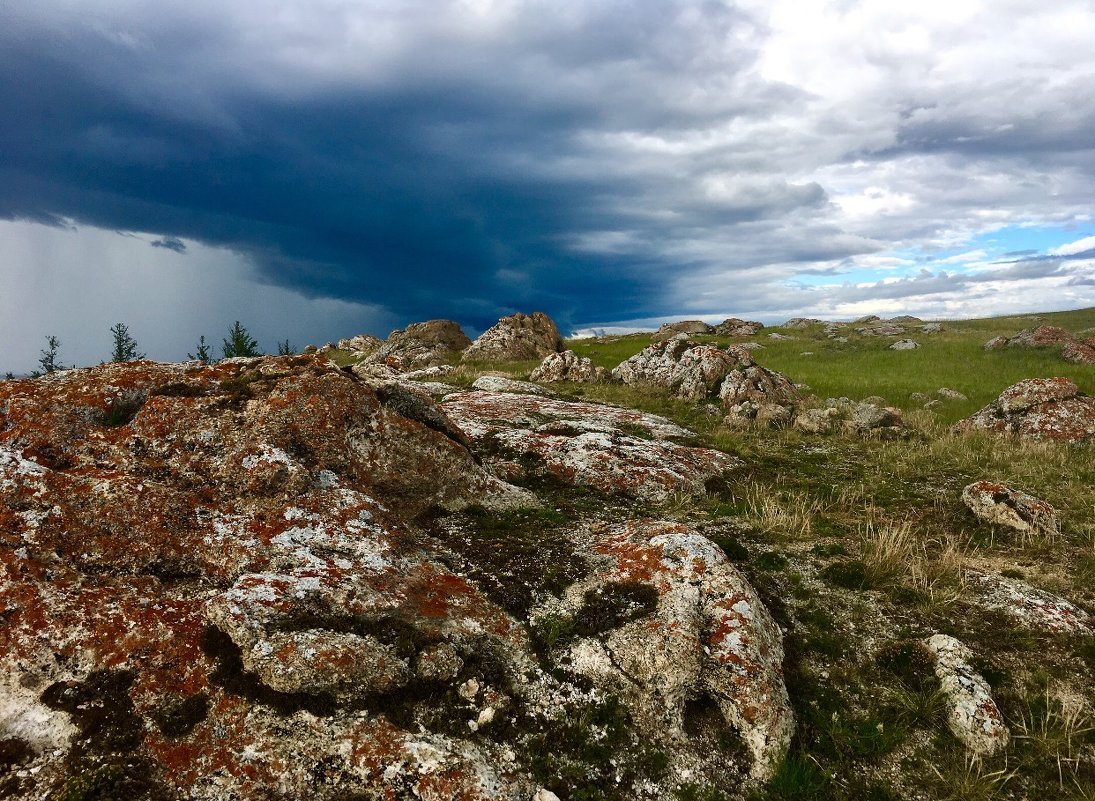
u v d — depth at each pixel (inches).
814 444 666.8
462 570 304.0
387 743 199.9
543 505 402.0
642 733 229.1
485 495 389.7
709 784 214.7
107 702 200.1
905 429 733.9
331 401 353.1
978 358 1419.8
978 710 239.1
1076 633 291.7
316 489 314.5
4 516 242.8
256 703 204.8
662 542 309.3
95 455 291.1
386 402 396.8
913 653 271.7
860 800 213.2
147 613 224.7
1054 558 377.4
